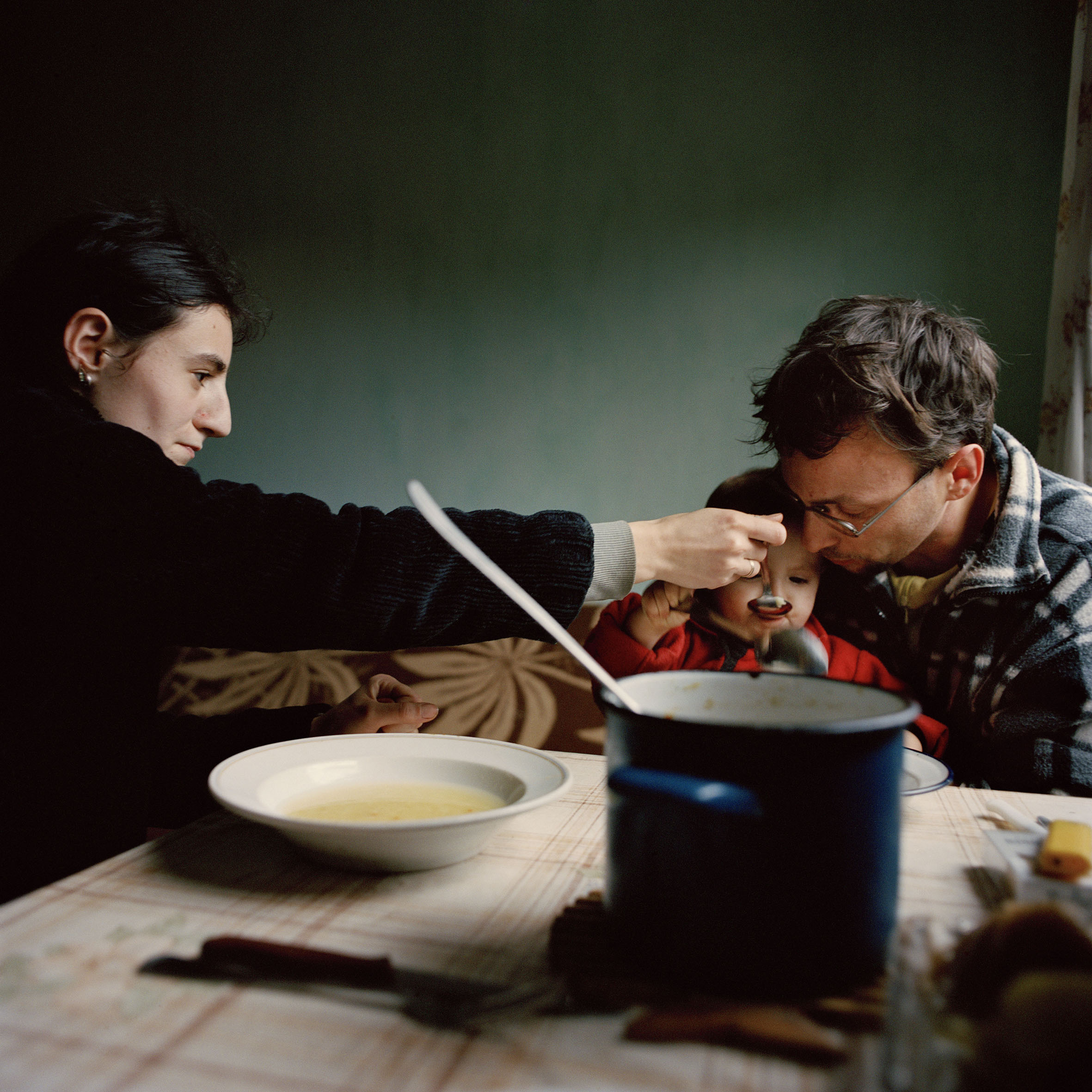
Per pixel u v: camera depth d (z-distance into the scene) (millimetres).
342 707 823
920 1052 305
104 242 875
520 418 2361
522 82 2277
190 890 483
